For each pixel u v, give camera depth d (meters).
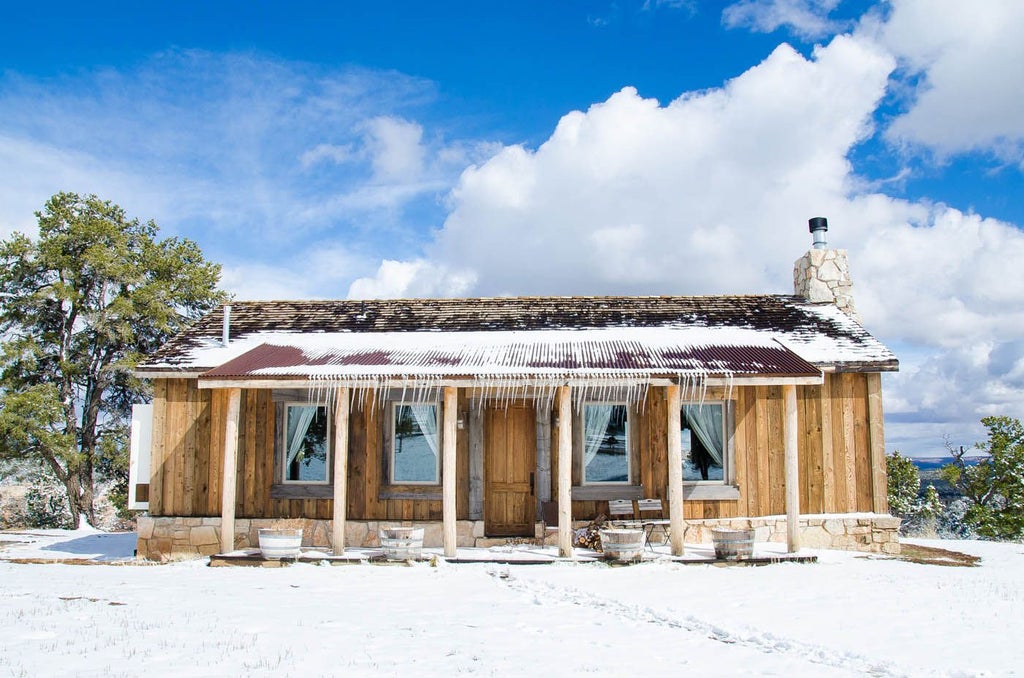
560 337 15.26
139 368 14.24
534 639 7.22
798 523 12.73
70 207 25.36
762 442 14.33
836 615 8.38
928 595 9.54
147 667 5.59
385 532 12.47
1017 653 6.83
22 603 8.05
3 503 26.23
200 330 16.61
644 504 13.82
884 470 14.32
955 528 23.84
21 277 24.34
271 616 7.85
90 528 22.08
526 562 12.09
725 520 13.99
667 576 11.02
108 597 8.70
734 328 16.02
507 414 14.57
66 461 23.12
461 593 9.76
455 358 13.47
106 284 24.86
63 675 5.28
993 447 23.47
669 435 12.55
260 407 14.44
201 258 27.33
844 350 14.70
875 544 14.14
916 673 6.22
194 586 9.98
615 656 6.64
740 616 8.32
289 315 17.41
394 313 17.42
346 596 9.41
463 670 5.95
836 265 17.66
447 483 12.54
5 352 22.77
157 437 14.38
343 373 12.59
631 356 13.36
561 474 12.52
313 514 14.21
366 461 14.31
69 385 23.98
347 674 5.68
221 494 14.20
